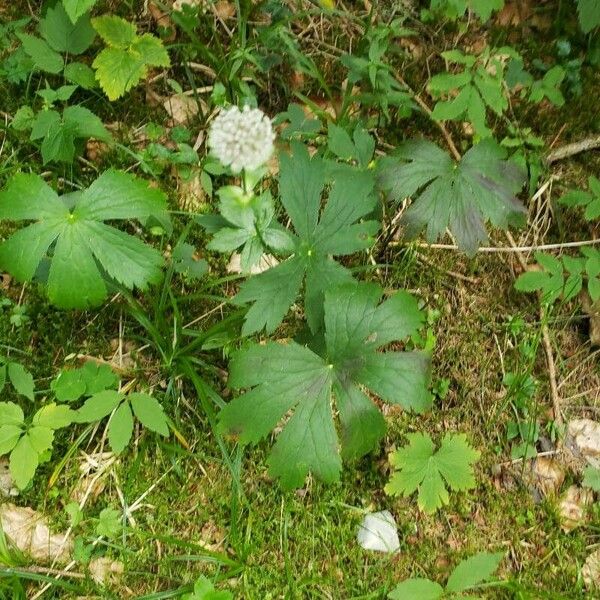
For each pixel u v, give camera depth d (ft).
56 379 1.42
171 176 1.68
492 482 1.53
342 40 1.84
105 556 1.38
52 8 1.69
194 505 1.44
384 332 1.28
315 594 1.38
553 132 1.82
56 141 1.54
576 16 1.86
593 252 1.61
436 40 1.87
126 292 1.48
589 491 1.54
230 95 1.73
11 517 1.37
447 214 1.44
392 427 1.55
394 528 1.45
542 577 1.45
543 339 1.65
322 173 1.34
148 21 1.78
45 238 1.29
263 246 1.29
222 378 1.52
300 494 1.46
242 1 1.79
